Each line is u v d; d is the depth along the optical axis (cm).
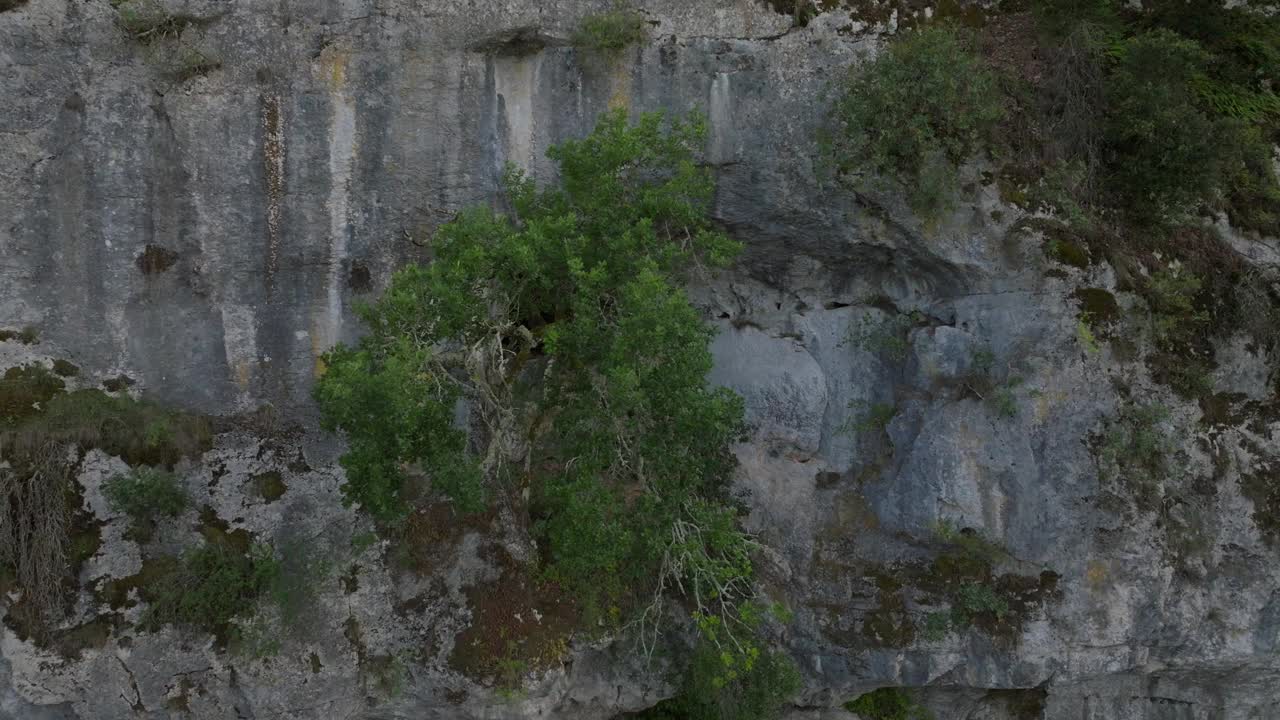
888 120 1229
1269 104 1455
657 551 1145
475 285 1027
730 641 1262
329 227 1268
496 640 1188
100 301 1219
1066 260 1264
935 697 1416
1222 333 1318
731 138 1298
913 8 1330
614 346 958
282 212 1254
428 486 1259
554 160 1259
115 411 1200
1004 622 1297
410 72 1267
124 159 1212
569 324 1066
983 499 1313
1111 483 1260
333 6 1243
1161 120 1261
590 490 1050
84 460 1175
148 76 1208
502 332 1114
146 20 1188
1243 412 1327
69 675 1121
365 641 1200
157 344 1243
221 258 1248
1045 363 1273
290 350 1281
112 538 1167
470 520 1246
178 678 1153
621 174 1183
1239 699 1370
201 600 1156
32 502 1131
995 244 1288
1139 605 1271
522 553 1244
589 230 1073
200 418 1246
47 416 1168
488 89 1290
